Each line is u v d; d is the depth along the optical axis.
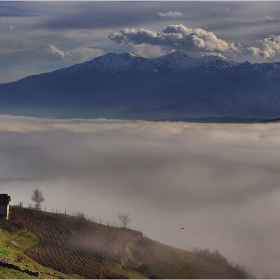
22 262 81.38
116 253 110.62
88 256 105.38
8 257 82.00
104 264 100.69
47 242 111.62
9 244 101.50
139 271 102.38
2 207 123.75
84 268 95.81
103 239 122.50
